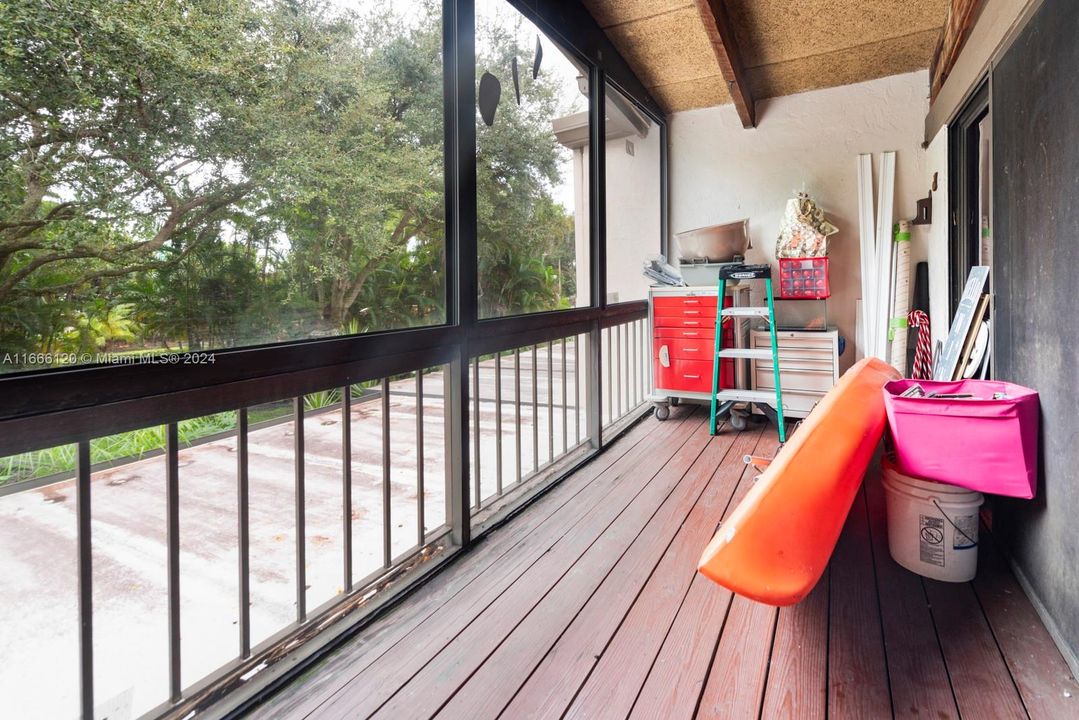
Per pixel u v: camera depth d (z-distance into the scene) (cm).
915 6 305
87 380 106
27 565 209
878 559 206
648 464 321
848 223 416
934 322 350
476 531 229
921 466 186
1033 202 170
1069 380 146
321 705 136
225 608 192
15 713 141
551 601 181
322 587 206
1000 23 202
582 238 448
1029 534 174
